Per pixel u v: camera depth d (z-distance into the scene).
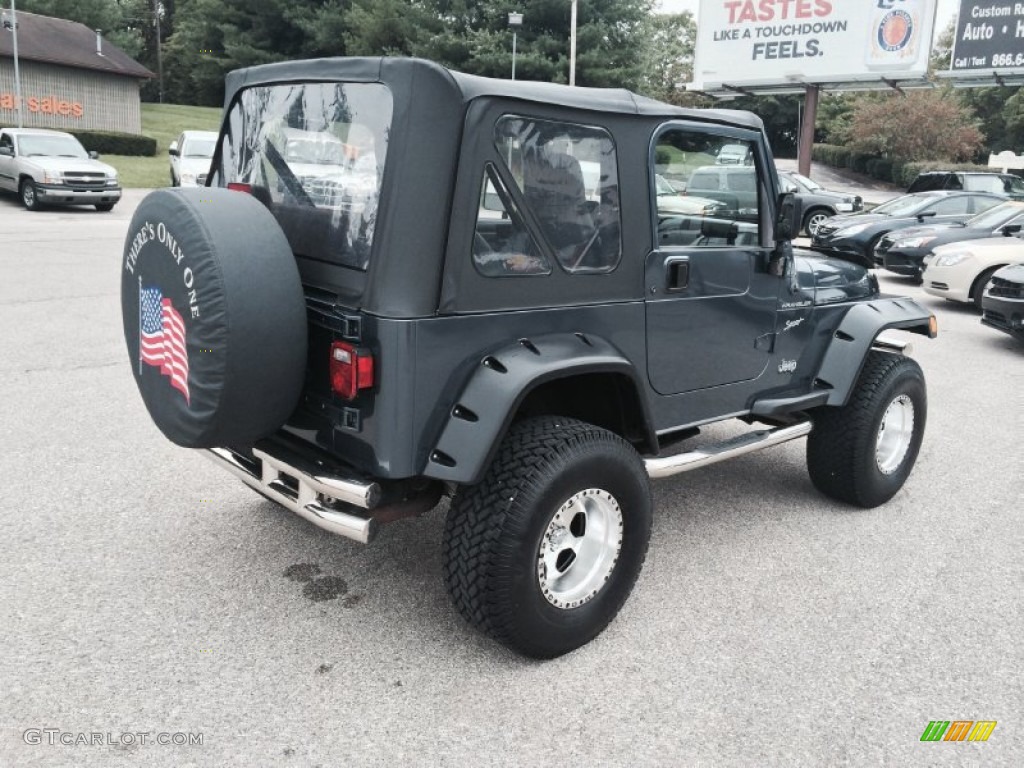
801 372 4.42
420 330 2.81
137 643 3.21
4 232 15.52
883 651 3.34
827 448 4.57
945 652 3.35
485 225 2.93
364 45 40.16
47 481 4.71
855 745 2.79
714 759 2.70
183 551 3.97
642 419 3.38
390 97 2.82
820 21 24.42
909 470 4.92
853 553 4.21
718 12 25.92
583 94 3.16
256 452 3.21
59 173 19.25
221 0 48.97
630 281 3.45
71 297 9.73
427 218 2.78
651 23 37.78
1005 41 23.88
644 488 3.31
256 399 2.81
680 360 3.73
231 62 49.97
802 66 25.02
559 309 3.20
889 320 4.51
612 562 3.28
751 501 4.87
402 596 3.63
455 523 2.97
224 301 2.69
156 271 2.88
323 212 3.08
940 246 12.17
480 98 2.83
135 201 23.52
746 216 3.95
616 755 2.71
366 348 2.84
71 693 2.90
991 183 19.73
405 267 2.78
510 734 2.79
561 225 3.16
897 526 4.57
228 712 2.84
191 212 2.76
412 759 2.65
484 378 2.91
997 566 4.11
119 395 6.27
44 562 3.81
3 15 36.72
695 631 3.45
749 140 3.85
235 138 3.69
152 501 4.52
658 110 3.43
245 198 2.94
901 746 2.79
